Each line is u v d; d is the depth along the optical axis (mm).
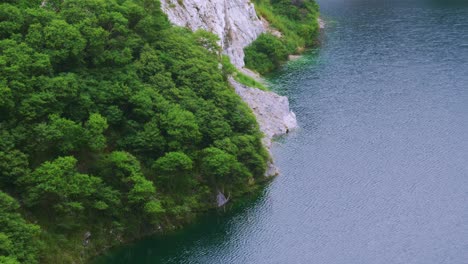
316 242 64938
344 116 95312
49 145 59719
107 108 66000
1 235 51000
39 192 56375
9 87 58781
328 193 73750
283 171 78625
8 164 56281
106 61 69750
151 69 72875
